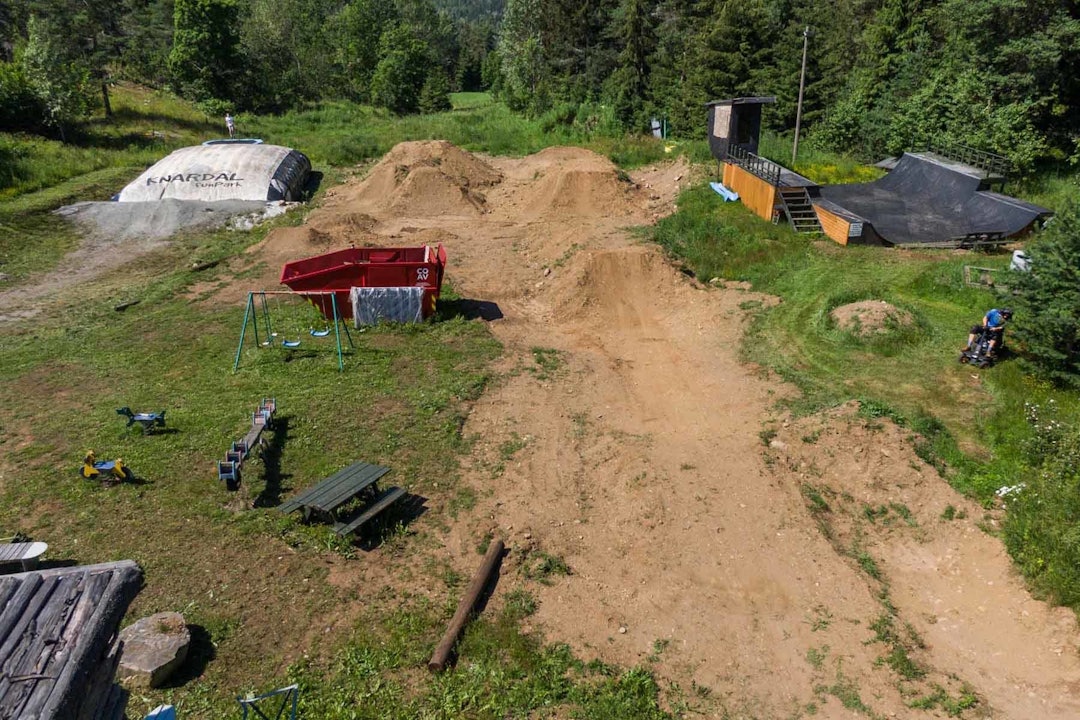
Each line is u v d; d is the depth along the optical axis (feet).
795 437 41.34
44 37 123.44
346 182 114.52
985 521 35.19
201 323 57.06
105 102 140.46
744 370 50.78
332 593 29.45
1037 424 40.22
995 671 27.78
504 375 49.11
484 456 39.83
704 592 31.32
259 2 250.37
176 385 46.29
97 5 165.07
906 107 114.52
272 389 45.68
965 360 49.19
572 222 84.38
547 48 190.39
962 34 111.45
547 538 33.94
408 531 33.60
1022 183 96.78
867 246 72.28
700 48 148.15
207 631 27.07
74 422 41.50
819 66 149.69
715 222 77.61
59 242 81.61
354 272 56.39
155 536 32.01
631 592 31.12
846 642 28.91
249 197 98.73
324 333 52.24
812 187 79.71
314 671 25.80
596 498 37.09
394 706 24.58
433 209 95.71
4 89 116.67
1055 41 99.09
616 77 163.53
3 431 40.73
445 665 26.27
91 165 111.45
